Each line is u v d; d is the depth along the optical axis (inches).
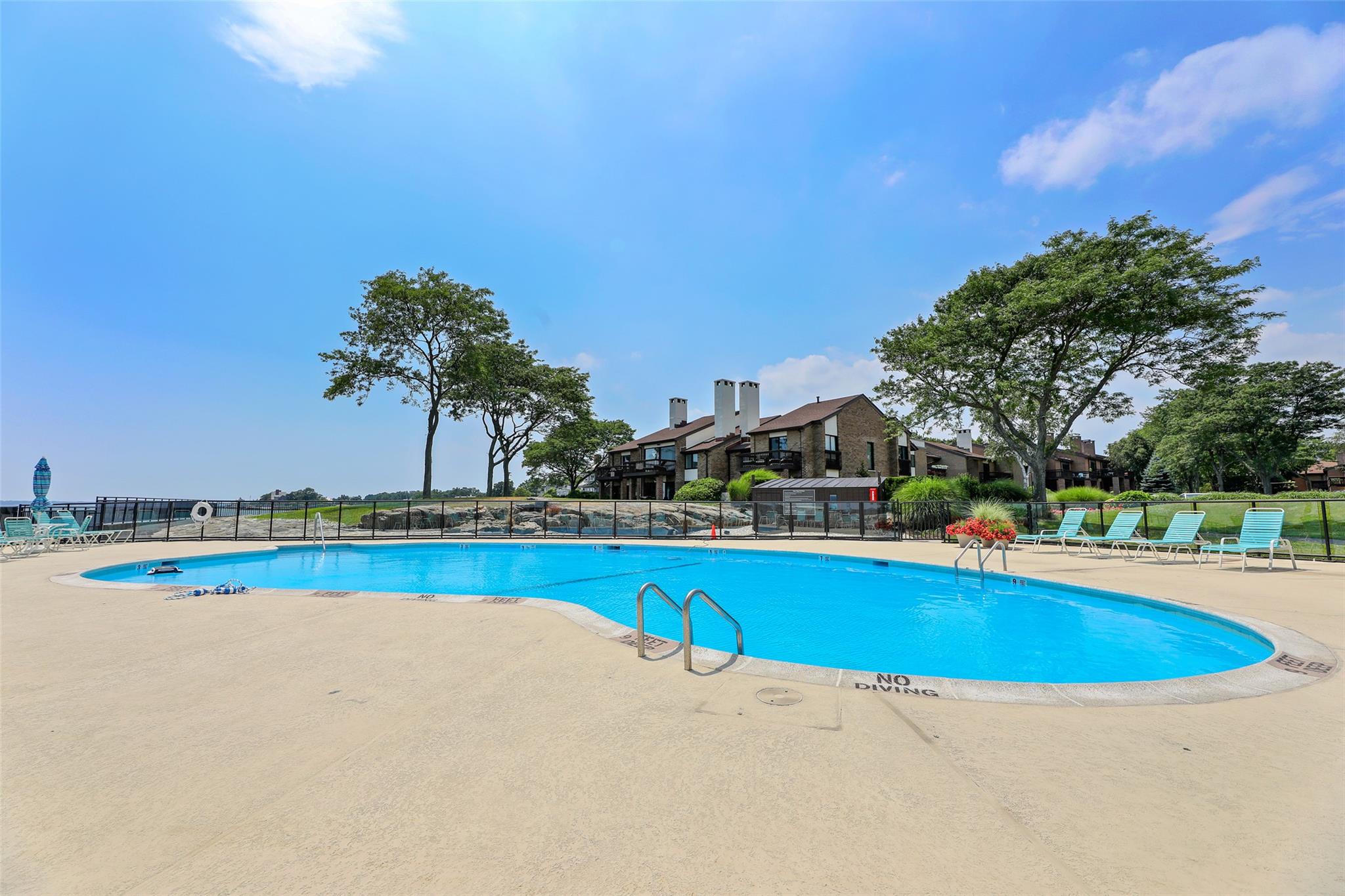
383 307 1315.2
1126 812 90.7
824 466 1441.9
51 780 103.8
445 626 242.5
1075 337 876.6
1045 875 73.4
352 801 95.8
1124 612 310.0
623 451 2060.8
